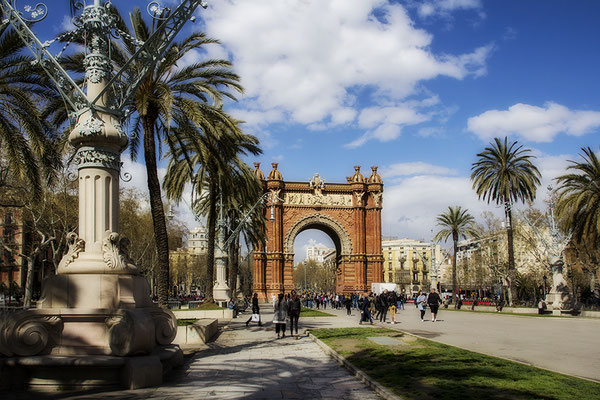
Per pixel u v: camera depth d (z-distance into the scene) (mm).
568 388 10773
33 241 51125
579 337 24594
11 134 22406
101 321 11969
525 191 56438
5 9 13234
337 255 93375
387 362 14961
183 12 13891
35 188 24609
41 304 12078
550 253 48719
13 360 11070
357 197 88062
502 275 72625
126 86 14547
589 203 42781
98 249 12672
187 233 80938
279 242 84562
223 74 26828
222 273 47531
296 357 17516
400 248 173000
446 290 126125
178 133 27062
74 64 22656
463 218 75375
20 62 20906
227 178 30984
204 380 12844
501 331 28328
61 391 11102
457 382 11586
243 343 22234
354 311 62812
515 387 10914
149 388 11508
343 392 11484
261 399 10711
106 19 14016
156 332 14227
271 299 82125
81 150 13031
